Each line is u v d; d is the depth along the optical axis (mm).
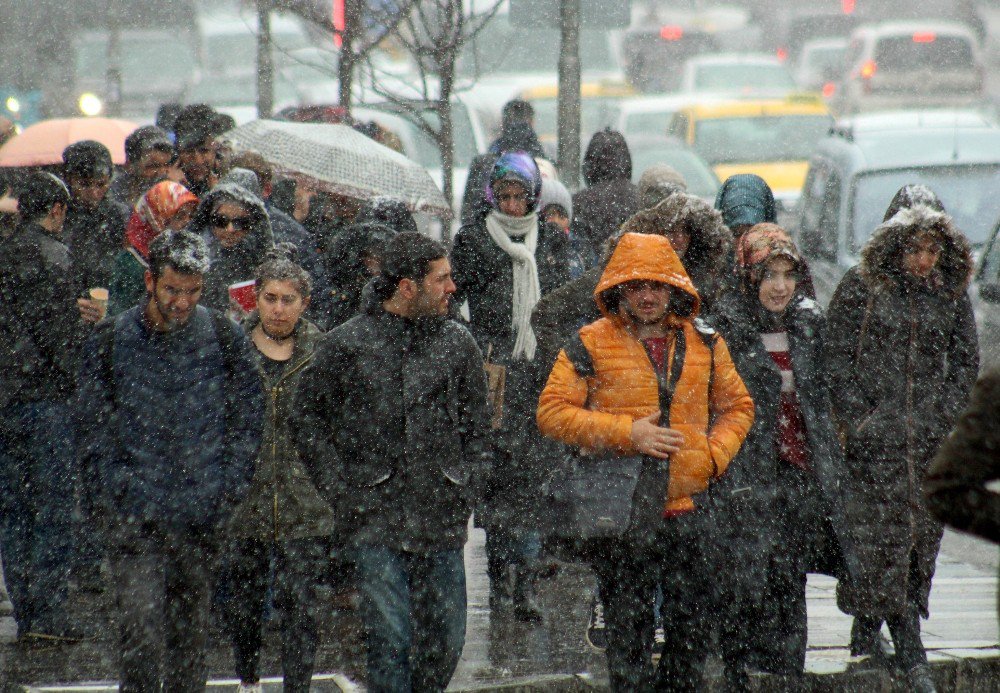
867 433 26406
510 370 30844
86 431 23359
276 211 32062
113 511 23297
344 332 23375
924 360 26516
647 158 73438
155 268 22828
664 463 23156
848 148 58906
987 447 15555
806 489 25750
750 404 23828
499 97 88812
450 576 23500
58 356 29000
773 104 82062
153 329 23250
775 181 76375
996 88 151500
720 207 29266
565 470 23578
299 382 23547
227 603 25500
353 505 23297
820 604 32219
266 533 25094
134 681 23141
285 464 25281
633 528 23109
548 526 23562
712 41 148250
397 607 23156
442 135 49844
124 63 117812
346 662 27406
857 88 133125
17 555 28641
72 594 31969
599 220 40719
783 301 25641
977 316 47250
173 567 23781
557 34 100250
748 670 26219
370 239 30406
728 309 25219
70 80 115062
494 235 31094
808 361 25766
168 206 28750
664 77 146125
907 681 26281
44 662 27578
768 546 25047
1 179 43406
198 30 125375
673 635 23906
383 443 23297
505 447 30375
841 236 56094
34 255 29172
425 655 23516
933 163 57531
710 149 79688
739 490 24828
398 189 37156
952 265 26547
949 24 136500
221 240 29000
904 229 26188
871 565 26109
